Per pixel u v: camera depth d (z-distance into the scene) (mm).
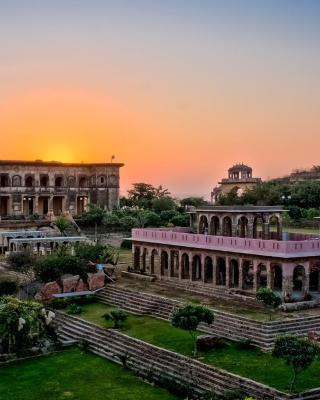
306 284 60594
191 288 69250
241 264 64688
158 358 49375
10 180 140000
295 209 131875
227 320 55625
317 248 61500
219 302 62469
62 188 145750
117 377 48094
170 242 74188
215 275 68125
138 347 52188
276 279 68500
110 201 149750
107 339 55719
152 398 43438
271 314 56312
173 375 46781
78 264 73500
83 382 47062
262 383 41875
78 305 68688
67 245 96562
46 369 50344
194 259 71812
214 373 44656
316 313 56938
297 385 41500
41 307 56469
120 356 50750
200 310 49406
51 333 56281
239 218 70812
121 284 73812
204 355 48469
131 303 66500
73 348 56156
